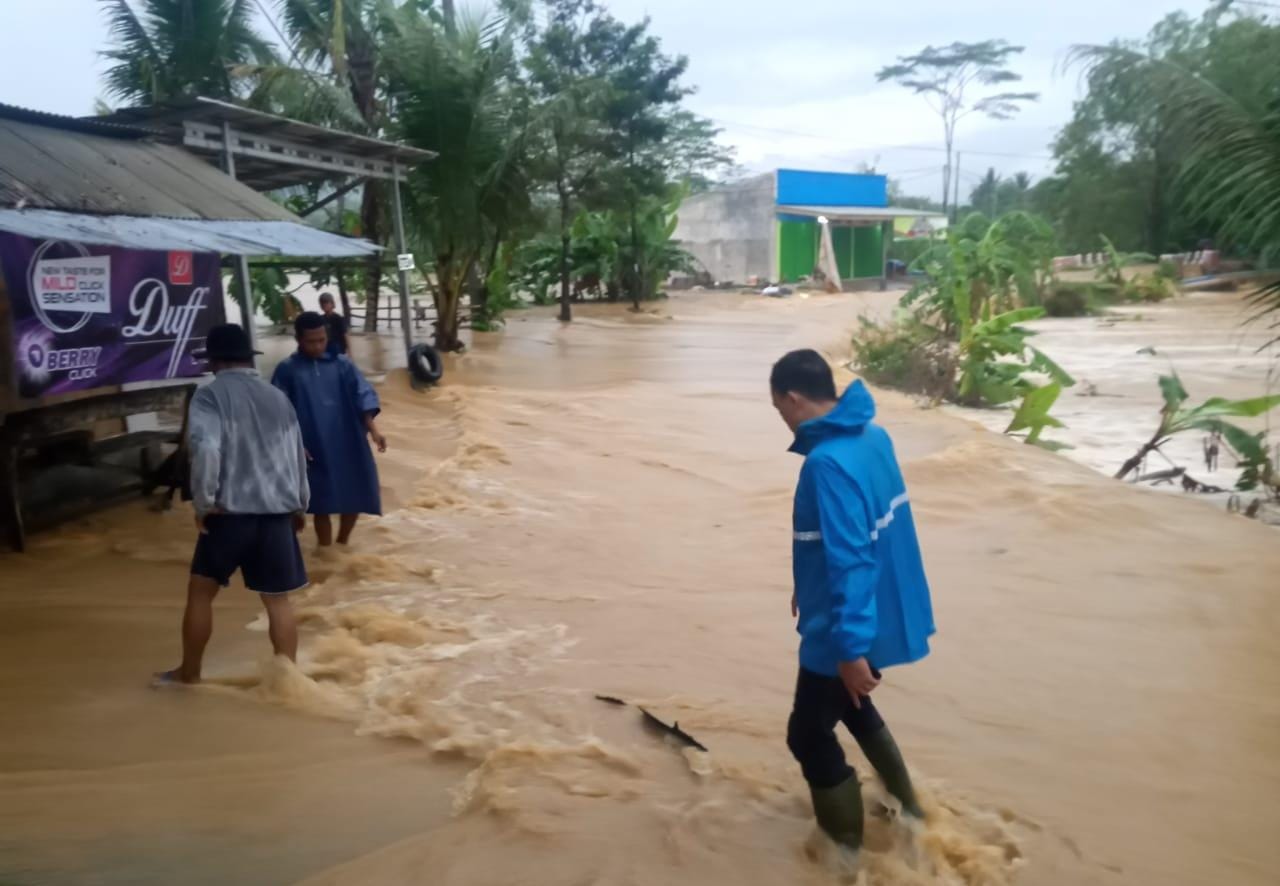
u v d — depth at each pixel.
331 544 7.39
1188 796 4.12
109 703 4.62
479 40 18.28
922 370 16.31
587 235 34.62
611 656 5.48
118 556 6.93
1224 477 10.63
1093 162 42.97
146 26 18.80
